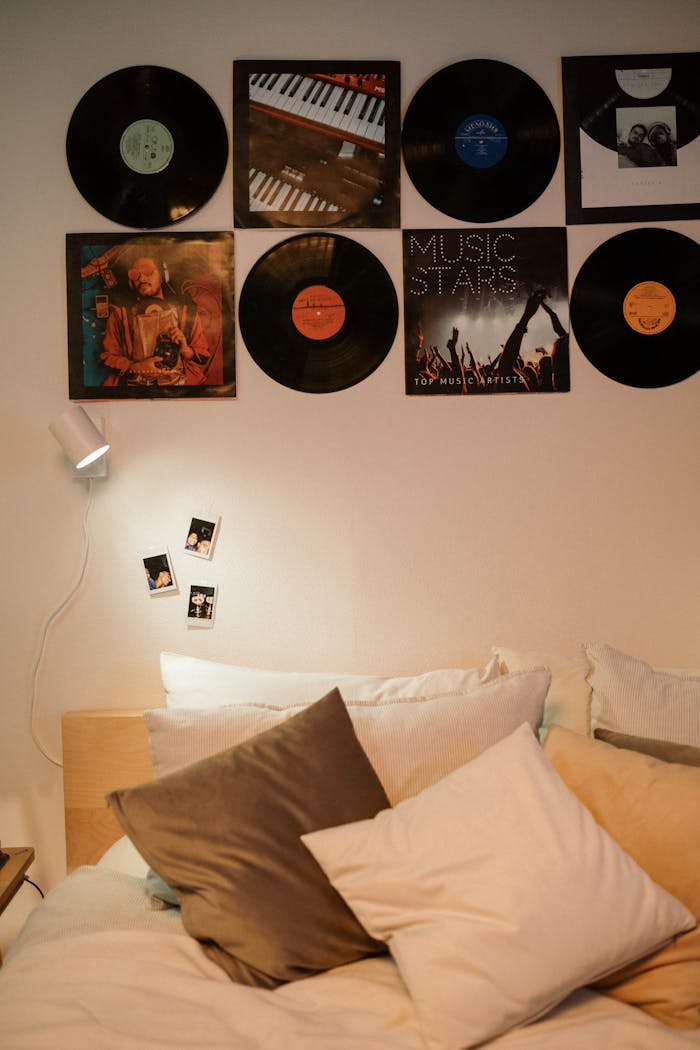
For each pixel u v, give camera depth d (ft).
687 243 6.96
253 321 6.91
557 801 4.30
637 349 7.00
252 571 6.99
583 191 6.98
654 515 7.03
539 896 3.89
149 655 6.96
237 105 6.89
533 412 7.03
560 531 7.06
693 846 4.16
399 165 6.93
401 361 6.98
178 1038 3.66
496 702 5.30
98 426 6.89
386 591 7.04
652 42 6.95
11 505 6.91
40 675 6.91
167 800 4.46
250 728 5.14
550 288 6.98
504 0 6.91
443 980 3.73
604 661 5.93
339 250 6.93
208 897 4.29
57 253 6.89
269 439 6.98
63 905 4.87
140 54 6.87
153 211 6.88
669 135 6.97
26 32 6.82
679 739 5.46
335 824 4.54
